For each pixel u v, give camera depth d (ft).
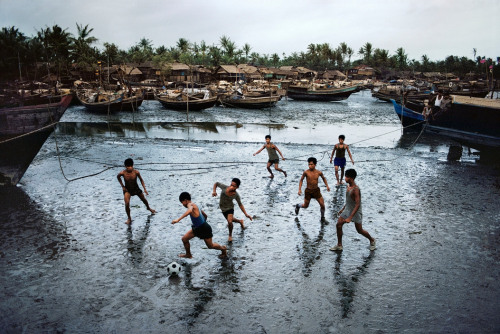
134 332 17.75
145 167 50.19
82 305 19.74
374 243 26.30
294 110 143.33
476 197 39.24
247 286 21.70
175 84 228.02
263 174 47.37
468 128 68.23
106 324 18.29
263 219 31.94
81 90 156.56
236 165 52.01
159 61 277.44
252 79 287.69
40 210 33.45
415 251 26.40
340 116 126.93
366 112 142.92
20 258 24.56
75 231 28.99
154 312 19.24
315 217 32.65
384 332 17.98
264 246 26.81
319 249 26.48
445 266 24.34
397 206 35.86
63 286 21.43
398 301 20.45
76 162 52.42
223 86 223.51
